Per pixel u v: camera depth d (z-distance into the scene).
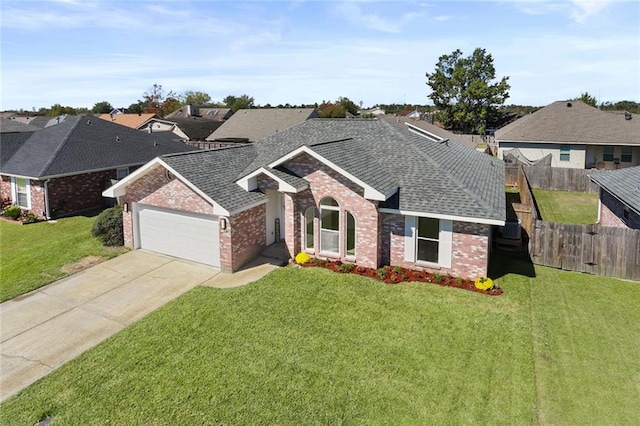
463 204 14.73
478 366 10.12
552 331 11.71
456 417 8.52
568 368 10.07
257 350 10.82
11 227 23.42
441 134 32.59
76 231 22.48
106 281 15.54
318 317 12.43
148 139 34.34
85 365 10.43
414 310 12.83
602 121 37.09
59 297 14.30
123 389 9.50
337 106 89.50
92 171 26.39
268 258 17.22
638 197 15.58
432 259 15.56
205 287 14.70
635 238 15.02
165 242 18.08
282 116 53.12
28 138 30.31
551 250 16.41
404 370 9.98
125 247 19.05
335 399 9.05
